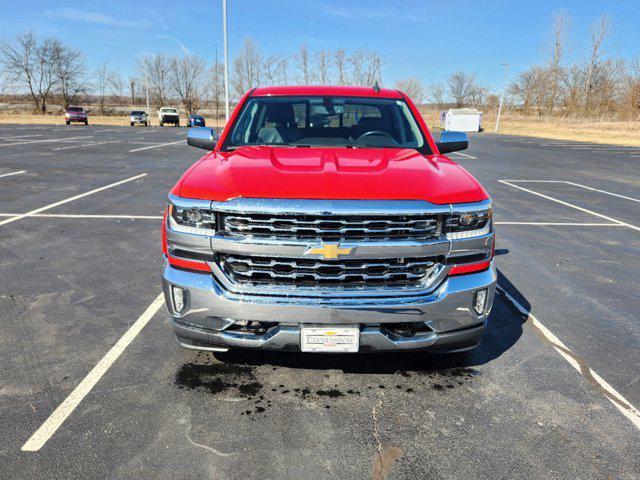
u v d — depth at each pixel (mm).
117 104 88562
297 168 2635
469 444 2332
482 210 2498
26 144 19047
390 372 2973
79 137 24422
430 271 2482
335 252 2336
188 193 2477
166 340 3314
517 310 3982
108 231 6133
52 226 6344
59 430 2365
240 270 2426
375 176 2529
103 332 3416
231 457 2211
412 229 2375
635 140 33875
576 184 11992
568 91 70125
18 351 3137
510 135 41469
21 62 70062
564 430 2445
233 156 2965
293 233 2350
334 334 2424
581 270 5094
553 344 3391
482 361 3129
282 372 2943
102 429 2381
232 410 2562
